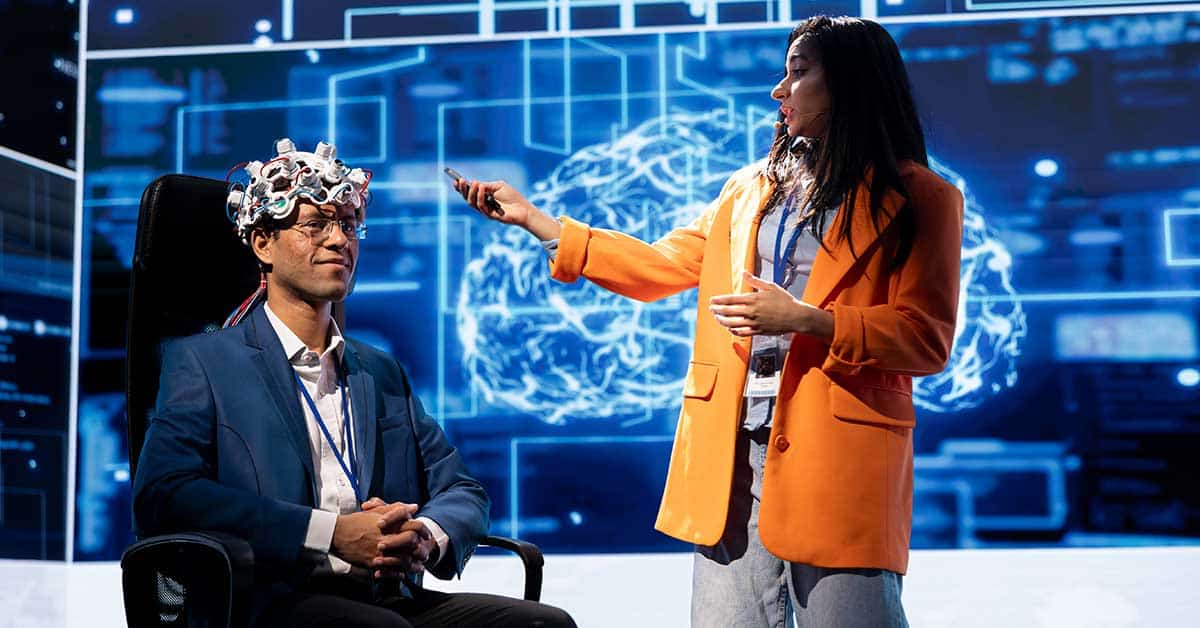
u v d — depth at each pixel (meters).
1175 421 5.44
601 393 5.66
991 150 5.53
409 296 5.75
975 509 5.51
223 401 1.94
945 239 1.83
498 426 5.70
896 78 1.92
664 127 5.68
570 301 5.69
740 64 5.65
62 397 5.68
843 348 1.74
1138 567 4.82
